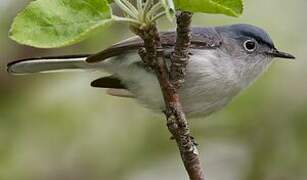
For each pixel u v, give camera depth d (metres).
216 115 13.38
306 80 13.26
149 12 6.10
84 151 13.26
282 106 13.29
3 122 13.28
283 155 13.50
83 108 13.24
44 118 13.29
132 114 13.31
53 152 13.28
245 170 13.67
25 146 13.26
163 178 13.54
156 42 6.30
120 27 12.99
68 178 13.28
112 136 13.26
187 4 5.59
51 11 5.71
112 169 13.34
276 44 13.30
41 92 13.43
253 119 13.33
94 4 5.79
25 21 5.67
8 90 13.36
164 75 6.42
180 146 6.55
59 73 13.47
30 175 13.16
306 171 13.45
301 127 13.35
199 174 6.57
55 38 5.68
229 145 13.72
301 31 13.38
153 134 13.34
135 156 13.33
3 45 13.12
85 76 13.41
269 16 13.31
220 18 12.87
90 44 13.04
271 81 13.20
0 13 13.03
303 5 13.40
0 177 13.04
